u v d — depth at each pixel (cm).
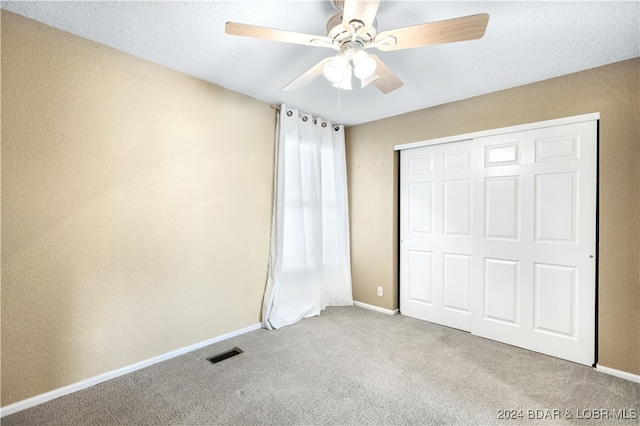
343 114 351
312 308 346
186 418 176
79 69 198
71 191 196
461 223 307
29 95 179
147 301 232
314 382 212
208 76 257
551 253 252
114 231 214
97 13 174
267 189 316
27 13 174
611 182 223
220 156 277
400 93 286
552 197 251
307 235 347
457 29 142
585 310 237
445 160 318
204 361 240
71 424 169
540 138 257
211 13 174
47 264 187
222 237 279
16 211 176
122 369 219
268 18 179
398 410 184
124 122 218
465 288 304
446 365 236
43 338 186
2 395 174
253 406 187
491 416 178
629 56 214
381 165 364
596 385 208
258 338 284
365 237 378
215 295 274
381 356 250
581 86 237
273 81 266
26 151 179
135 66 223
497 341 279
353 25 144
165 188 241
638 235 213
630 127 216
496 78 253
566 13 169
